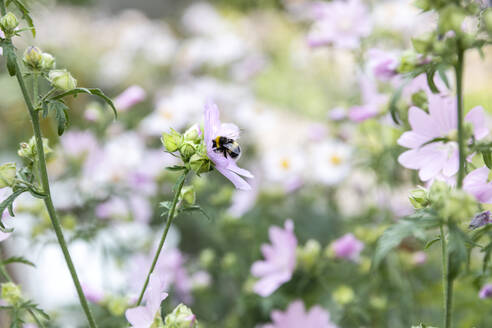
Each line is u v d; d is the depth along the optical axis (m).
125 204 0.85
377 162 0.78
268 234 0.86
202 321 0.81
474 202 0.51
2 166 0.55
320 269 0.73
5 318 0.68
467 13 0.51
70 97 1.11
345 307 0.72
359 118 0.73
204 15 1.93
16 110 1.06
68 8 2.04
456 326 0.73
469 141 0.54
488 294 0.60
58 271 0.86
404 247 0.77
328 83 1.30
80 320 0.76
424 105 0.60
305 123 1.56
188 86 1.35
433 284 0.80
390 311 0.78
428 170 0.56
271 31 2.11
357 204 0.95
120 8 2.64
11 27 0.54
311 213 0.97
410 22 0.80
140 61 1.65
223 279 0.89
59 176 0.85
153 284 0.55
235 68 1.43
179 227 1.03
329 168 0.88
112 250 0.83
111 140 0.89
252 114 1.17
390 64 0.61
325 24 0.78
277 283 0.71
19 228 0.77
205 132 0.56
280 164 0.89
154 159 0.92
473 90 1.35
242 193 0.86
